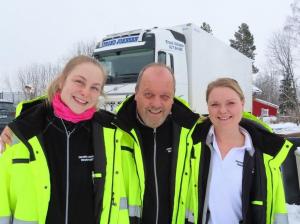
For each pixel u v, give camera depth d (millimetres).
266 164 2473
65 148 2174
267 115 28938
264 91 54219
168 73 2426
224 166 2445
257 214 2438
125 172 2387
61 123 2199
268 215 2449
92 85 2176
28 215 2047
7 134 2115
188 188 2496
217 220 2406
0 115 11586
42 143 2111
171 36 9133
